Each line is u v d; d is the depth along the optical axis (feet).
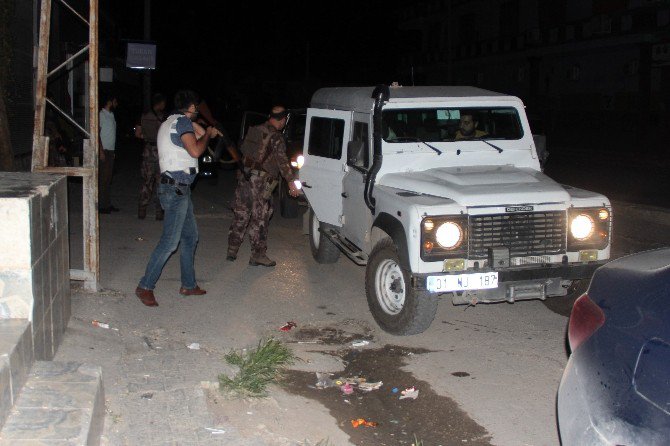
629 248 36.14
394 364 20.21
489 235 20.43
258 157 29.04
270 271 29.17
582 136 113.91
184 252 24.88
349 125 26.16
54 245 17.57
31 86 44.21
